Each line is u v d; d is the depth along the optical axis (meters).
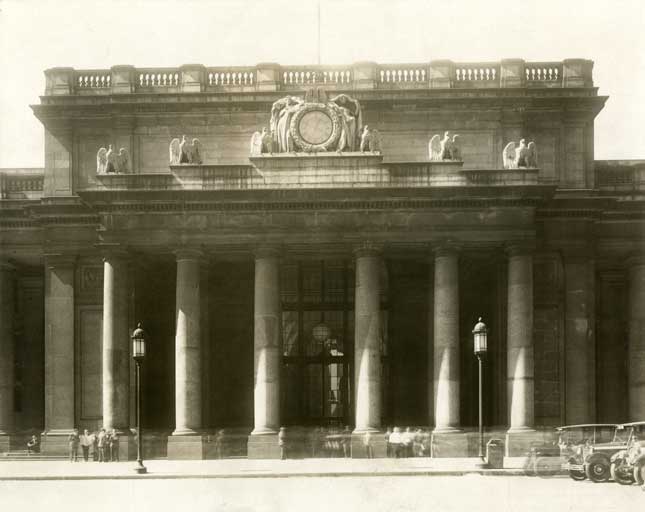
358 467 56.06
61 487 49.19
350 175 64.62
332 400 72.81
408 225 64.50
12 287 73.62
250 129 71.00
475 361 72.44
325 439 64.00
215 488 47.41
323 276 73.75
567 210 68.94
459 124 70.75
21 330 77.06
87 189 65.25
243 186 64.50
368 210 64.62
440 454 62.56
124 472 55.38
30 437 73.12
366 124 70.69
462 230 64.38
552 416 68.19
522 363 63.50
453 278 64.25
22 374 76.69
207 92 70.75
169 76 71.81
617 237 70.75
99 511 40.50
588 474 49.09
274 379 64.00
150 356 71.75
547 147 70.69
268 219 64.81
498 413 67.88
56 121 71.94
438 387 63.69
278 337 64.62
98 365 70.06
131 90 71.19
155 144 71.25
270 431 63.38
